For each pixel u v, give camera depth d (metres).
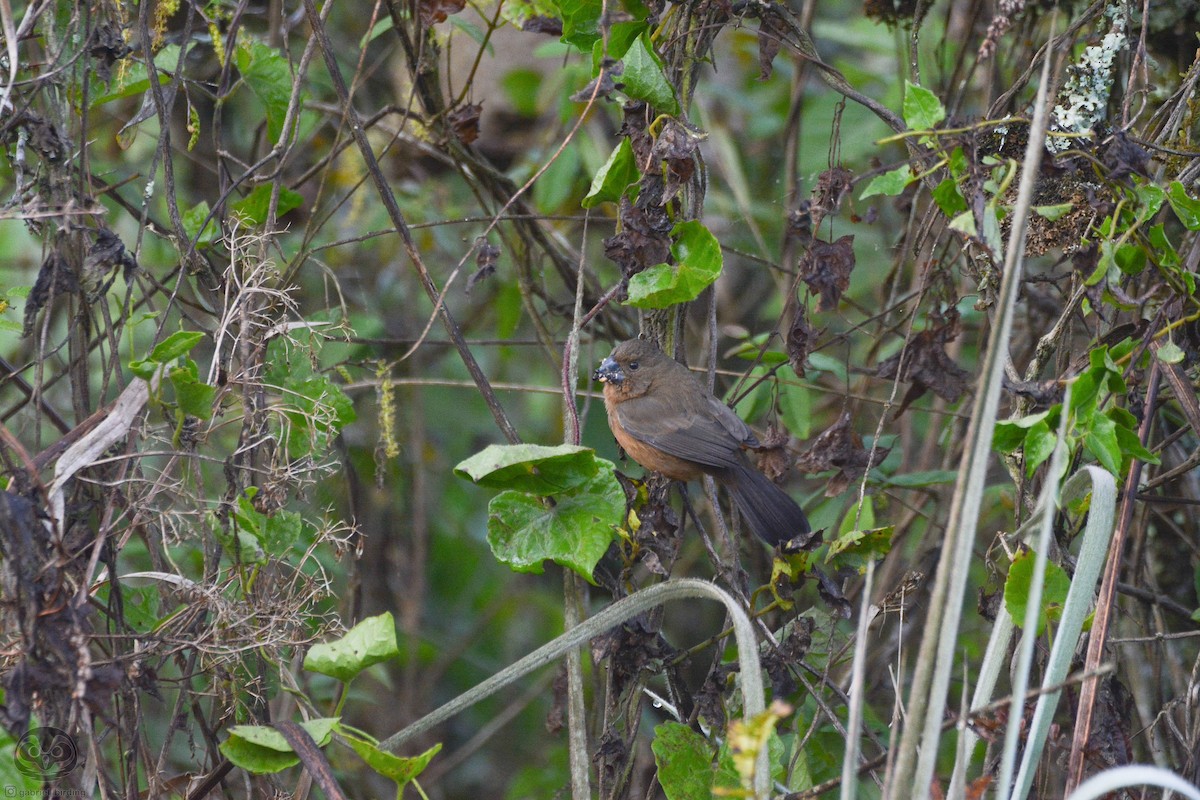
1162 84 8.72
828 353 12.41
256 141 10.26
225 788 7.00
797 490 12.22
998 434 6.39
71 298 6.88
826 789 6.66
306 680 9.52
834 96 12.63
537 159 11.37
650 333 9.20
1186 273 6.46
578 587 7.60
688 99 7.45
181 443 6.79
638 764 11.09
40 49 8.51
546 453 6.32
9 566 5.40
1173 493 9.14
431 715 6.41
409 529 12.68
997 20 6.38
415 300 12.20
